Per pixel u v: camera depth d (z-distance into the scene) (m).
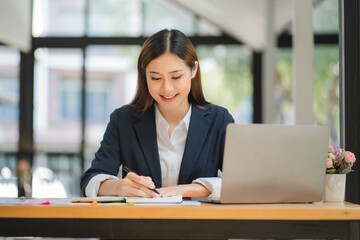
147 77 1.69
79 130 6.07
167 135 1.83
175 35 1.67
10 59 6.07
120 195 1.59
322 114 3.12
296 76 3.32
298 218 1.33
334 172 1.68
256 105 6.09
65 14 6.13
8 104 6.04
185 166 1.80
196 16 6.07
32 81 6.08
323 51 3.05
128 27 6.11
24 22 5.93
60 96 6.10
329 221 1.35
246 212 1.32
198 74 1.86
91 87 6.13
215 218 1.32
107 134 1.89
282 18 4.91
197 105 1.89
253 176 1.48
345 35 2.22
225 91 6.11
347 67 2.21
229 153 1.45
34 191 5.41
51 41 6.10
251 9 5.49
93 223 1.33
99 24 6.12
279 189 1.51
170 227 1.33
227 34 6.07
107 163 1.83
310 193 1.55
